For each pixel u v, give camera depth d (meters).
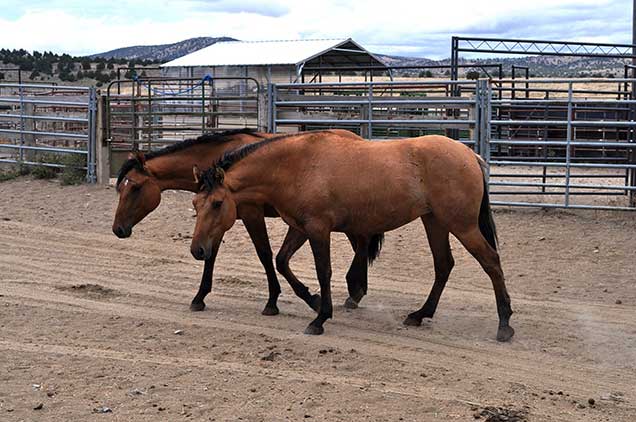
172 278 9.09
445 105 12.37
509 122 11.86
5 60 57.41
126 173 8.10
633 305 7.95
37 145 16.98
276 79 29.75
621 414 5.20
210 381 5.63
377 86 12.62
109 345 6.51
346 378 5.77
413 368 6.02
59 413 5.02
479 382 5.74
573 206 11.66
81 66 57.38
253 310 7.79
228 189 6.90
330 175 6.86
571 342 6.79
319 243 6.92
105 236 11.38
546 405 5.32
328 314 6.97
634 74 14.76
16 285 8.59
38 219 12.50
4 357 6.11
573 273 9.14
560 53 17.19
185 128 14.20
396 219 6.91
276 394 5.39
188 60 31.53
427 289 8.64
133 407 5.14
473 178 6.80
